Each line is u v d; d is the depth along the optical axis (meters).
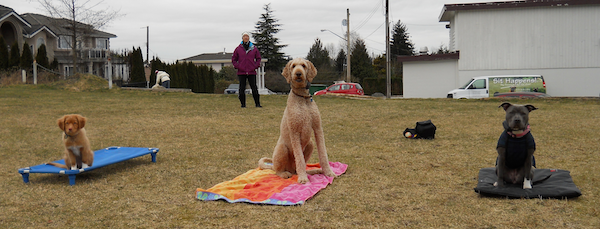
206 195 4.67
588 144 7.48
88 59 43.00
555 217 3.84
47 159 7.12
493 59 25.52
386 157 6.86
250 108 14.01
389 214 4.09
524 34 25.03
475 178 5.40
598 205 4.12
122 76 48.53
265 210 4.27
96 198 4.83
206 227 3.84
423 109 13.89
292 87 5.58
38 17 43.16
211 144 8.24
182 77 32.75
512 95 20.94
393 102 16.75
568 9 24.36
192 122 11.05
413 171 5.86
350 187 5.12
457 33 25.80
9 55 28.59
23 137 9.10
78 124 5.36
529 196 4.35
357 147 7.83
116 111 13.19
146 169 6.25
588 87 24.67
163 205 4.52
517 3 24.66
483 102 16.78
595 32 24.23
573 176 5.29
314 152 7.53
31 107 13.88
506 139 4.50
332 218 4.00
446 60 26.19
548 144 7.59
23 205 4.60
